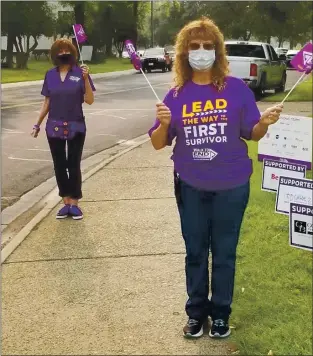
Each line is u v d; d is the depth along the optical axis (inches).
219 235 142.6
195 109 136.3
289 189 177.3
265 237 207.8
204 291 149.0
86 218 245.6
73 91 237.8
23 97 821.2
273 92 864.3
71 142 240.8
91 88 245.6
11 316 160.6
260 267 182.5
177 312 160.6
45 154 405.7
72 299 170.4
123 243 214.5
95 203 267.6
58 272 189.8
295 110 581.0
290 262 185.9
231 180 137.7
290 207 172.4
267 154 218.8
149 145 421.1
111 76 1358.3
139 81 1153.4
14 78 1209.4
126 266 193.2
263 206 241.9
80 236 223.6
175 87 140.5
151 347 143.3
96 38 2176.4
